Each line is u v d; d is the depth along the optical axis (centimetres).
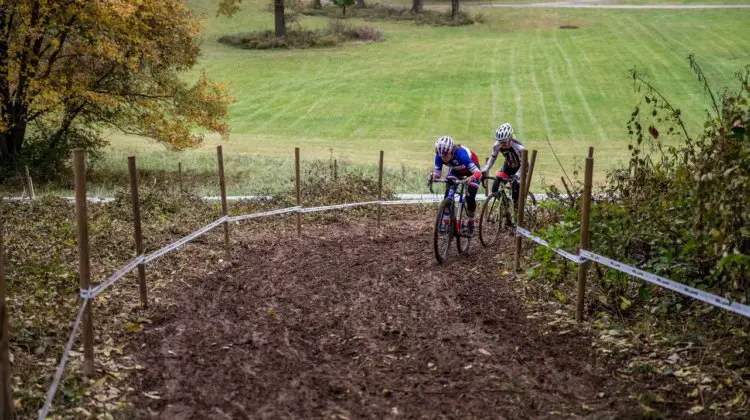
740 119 545
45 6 1848
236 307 715
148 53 2133
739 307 497
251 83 4388
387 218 1297
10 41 1939
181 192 1473
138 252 687
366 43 5566
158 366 556
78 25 1984
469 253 966
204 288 784
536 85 4150
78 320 502
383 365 559
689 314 620
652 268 644
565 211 800
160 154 2777
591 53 4938
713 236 526
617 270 670
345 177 1545
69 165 2312
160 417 471
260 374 542
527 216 991
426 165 2497
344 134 3253
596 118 3409
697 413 462
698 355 544
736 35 5278
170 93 2341
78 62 2144
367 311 702
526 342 602
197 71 4644
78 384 507
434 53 5153
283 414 476
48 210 1233
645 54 4803
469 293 761
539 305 704
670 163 740
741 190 528
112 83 2269
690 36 5338
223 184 896
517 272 833
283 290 781
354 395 504
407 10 6794
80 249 521
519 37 5709
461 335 625
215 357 575
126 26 1994
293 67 4794
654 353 557
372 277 836
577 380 521
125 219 1175
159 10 2097
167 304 718
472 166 933
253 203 1415
